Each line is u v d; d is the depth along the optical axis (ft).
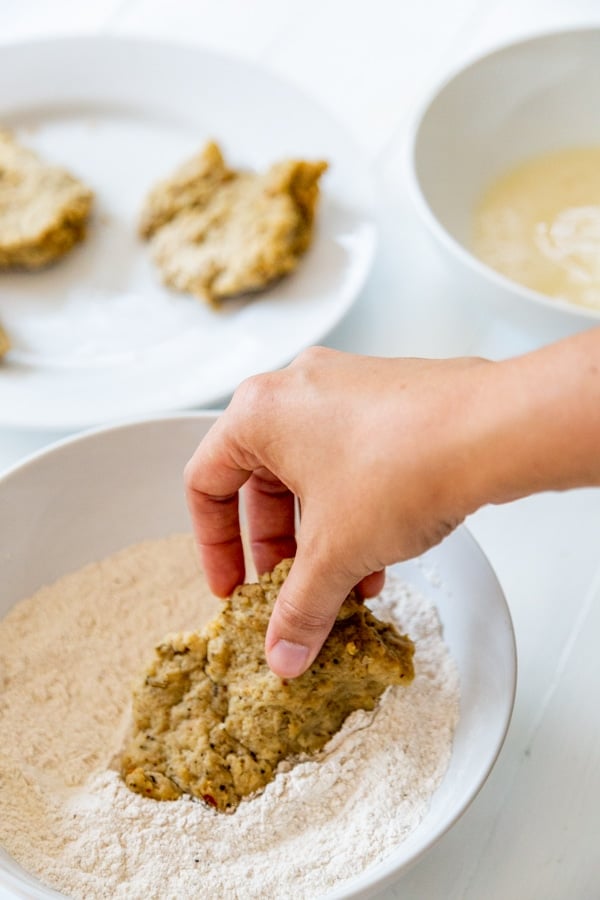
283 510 1.77
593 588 1.97
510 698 1.62
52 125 2.70
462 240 2.39
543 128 2.52
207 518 1.71
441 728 1.69
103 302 2.37
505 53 2.43
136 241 2.47
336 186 2.48
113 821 1.62
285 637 1.56
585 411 1.34
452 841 1.71
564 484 1.39
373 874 1.46
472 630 1.74
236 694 1.68
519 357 1.43
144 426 1.86
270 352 2.23
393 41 2.91
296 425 1.52
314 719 1.69
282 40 2.91
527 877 1.68
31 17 3.00
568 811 1.74
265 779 1.66
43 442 2.17
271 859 1.61
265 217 2.37
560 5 3.00
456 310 2.34
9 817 1.61
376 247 2.38
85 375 2.24
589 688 1.86
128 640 1.84
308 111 2.60
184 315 2.35
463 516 1.46
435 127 2.39
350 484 1.46
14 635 1.81
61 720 1.75
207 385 2.19
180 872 1.58
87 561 1.90
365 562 1.49
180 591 1.90
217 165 2.51
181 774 1.66
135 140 2.67
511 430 1.37
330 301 2.32
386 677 1.66
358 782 1.66
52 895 1.43
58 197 2.44
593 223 2.43
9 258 2.39
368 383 1.50
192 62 2.68
